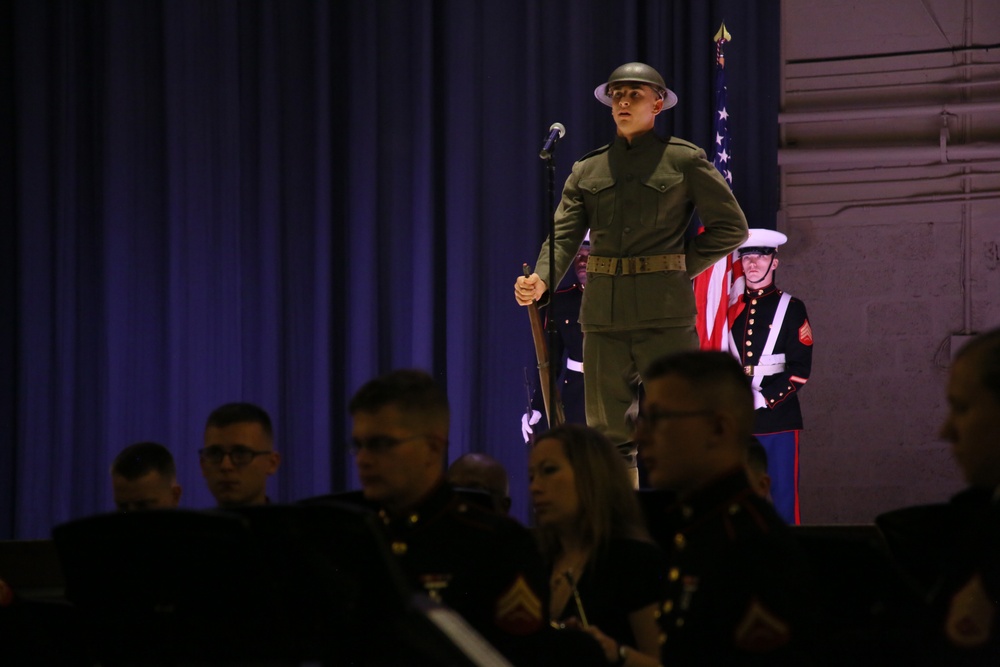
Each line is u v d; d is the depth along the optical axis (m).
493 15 18.16
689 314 12.69
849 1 18.73
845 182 18.67
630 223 12.74
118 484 8.68
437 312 18.31
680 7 17.92
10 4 18.62
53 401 18.31
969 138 18.42
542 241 18.00
